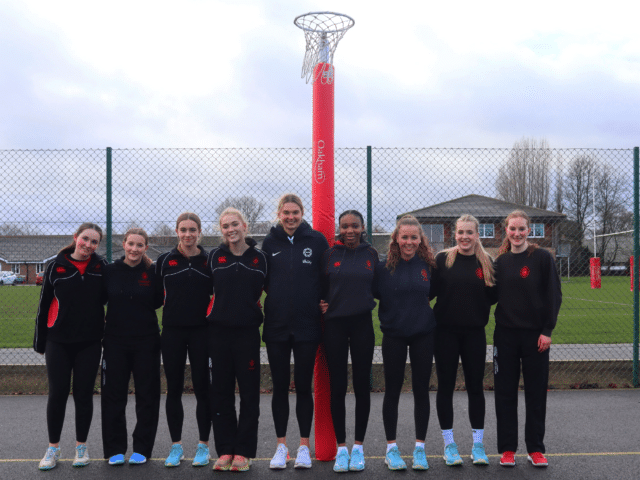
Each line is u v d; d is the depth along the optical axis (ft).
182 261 11.03
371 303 10.89
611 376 17.98
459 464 11.01
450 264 11.19
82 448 11.09
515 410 11.16
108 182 17.90
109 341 11.18
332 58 12.94
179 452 11.21
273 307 11.02
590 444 12.21
